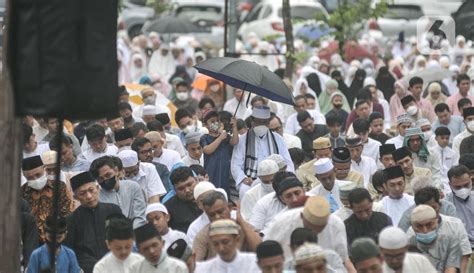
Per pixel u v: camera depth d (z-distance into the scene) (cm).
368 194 2203
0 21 2234
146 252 1967
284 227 2055
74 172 2691
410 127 3005
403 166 2686
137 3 6278
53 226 1756
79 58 1605
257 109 2817
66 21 1597
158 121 3044
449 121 3506
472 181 2569
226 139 2825
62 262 2209
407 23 5784
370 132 3247
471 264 2414
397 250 1922
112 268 2036
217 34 6072
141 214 2505
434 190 2247
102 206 2364
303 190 2222
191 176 2419
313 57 4659
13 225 1748
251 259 1964
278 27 6016
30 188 2503
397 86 3884
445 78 4341
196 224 2252
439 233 2230
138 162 2653
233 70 2750
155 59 5297
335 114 3319
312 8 5562
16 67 1609
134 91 3706
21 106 1609
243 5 6369
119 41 5406
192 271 2012
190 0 6338
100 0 1608
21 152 1741
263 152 2812
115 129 3123
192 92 4322
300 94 3709
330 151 2738
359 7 4575
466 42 4450
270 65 5072
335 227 2059
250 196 2478
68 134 2891
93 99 1609
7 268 1752
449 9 4934
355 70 4472
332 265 2041
